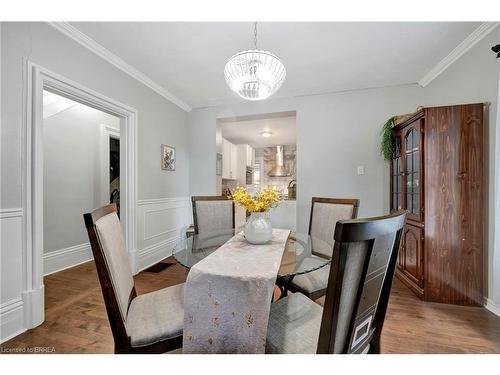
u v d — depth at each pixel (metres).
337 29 1.92
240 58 1.56
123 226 2.69
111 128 3.66
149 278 2.60
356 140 3.11
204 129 3.80
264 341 0.93
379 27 1.89
